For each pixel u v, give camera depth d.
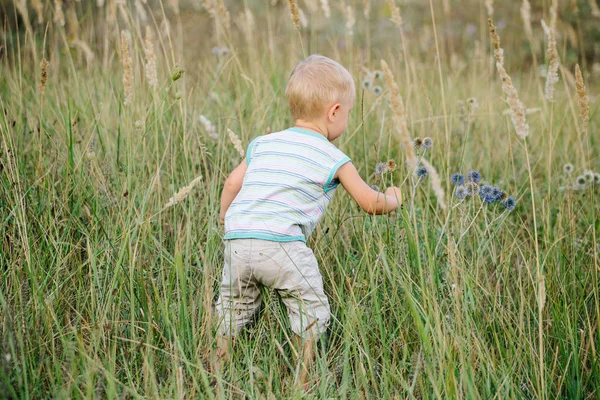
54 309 2.42
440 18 9.51
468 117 3.99
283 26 6.56
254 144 2.70
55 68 4.26
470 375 2.16
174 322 2.45
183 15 6.30
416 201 3.41
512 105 2.19
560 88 6.45
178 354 2.33
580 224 3.61
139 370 2.30
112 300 2.55
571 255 3.00
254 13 8.11
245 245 2.47
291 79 2.66
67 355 2.20
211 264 2.81
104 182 3.08
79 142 3.39
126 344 2.42
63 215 2.96
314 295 2.54
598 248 3.06
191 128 3.63
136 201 3.15
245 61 5.11
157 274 2.82
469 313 2.51
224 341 2.48
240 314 2.63
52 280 2.52
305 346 2.51
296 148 2.58
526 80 6.97
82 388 2.14
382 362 2.50
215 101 4.40
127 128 3.10
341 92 2.63
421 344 2.27
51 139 3.31
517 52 8.70
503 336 2.57
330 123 2.66
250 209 2.51
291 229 2.48
